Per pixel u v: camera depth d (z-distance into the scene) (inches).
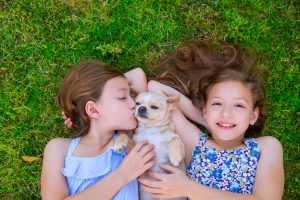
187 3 41.3
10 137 41.1
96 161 35.4
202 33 41.4
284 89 41.1
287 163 41.3
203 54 39.4
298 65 40.9
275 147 35.9
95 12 41.3
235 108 34.9
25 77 41.1
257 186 35.0
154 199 36.4
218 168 36.2
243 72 36.2
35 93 41.1
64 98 36.6
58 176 35.2
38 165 41.2
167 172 35.9
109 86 35.4
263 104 37.5
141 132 36.0
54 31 41.2
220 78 35.5
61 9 41.2
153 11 41.3
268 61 41.1
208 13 41.3
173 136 35.4
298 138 41.2
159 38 41.4
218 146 36.9
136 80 38.5
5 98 40.9
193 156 37.0
